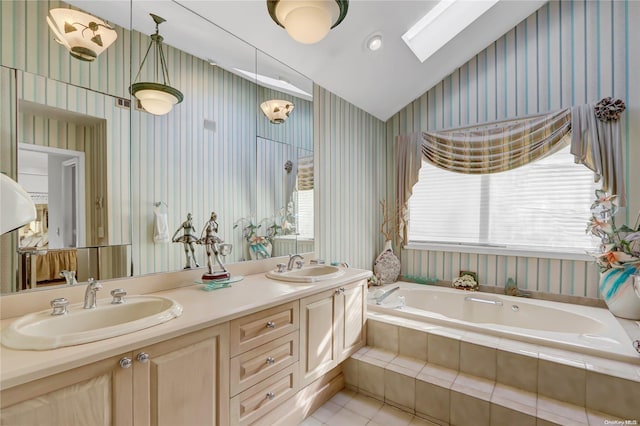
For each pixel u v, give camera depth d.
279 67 2.44
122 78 1.61
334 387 2.24
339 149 3.06
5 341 0.99
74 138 1.45
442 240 3.46
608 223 2.35
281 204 2.48
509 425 1.71
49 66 1.37
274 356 1.63
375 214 3.64
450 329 2.27
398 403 2.09
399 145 3.62
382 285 3.40
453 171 3.25
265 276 2.18
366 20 2.27
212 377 1.32
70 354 0.93
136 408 1.08
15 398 0.84
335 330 2.10
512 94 2.96
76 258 1.45
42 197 1.35
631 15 2.47
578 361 1.79
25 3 1.31
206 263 1.97
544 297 2.84
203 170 1.97
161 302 1.41
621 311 2.35
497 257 3.09
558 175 2.84
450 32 2.75
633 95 2.46
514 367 1.91
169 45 1.79
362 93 3.10
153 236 1.73
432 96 3.43
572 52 2.69
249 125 2.25
